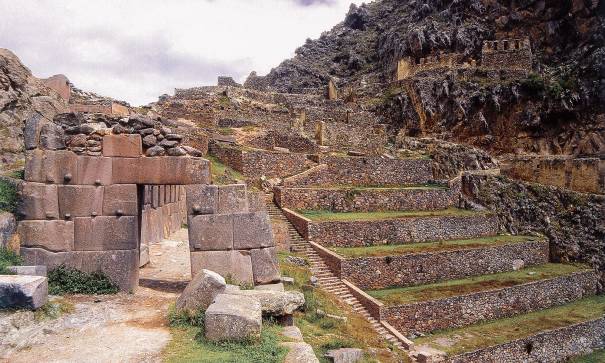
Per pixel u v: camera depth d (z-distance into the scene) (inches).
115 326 400.8
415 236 1310.3
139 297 483.8
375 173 1628.9
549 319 1150.3
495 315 1119.6
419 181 1738.4
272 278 513.3
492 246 1325.0
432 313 1000.9
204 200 510.3
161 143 514.9
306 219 1156.5
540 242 1505.9
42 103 770.2
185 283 585.9
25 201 490.6
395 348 796.6
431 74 2422.5
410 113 2378.2
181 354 344.5
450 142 2122.3
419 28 2812.5
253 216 518.6
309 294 780.0
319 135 1861.5
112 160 506.0
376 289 1066.7
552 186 1796.3
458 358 876.0
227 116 1879.9
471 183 1707.7
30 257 483.5
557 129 2235.5
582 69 2250.2
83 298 467.5
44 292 409.4
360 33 4050.2
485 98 2246.6
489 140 2235.5
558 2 2568.9
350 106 2477.9
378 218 1277.1
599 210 1626.5
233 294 415.2
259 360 337.7
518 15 2672.2
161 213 920.3
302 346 367.6
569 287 1337.4
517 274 1321.4
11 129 668.7
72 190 497.4
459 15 2866.6
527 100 2255.2
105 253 497.7
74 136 504.1
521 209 1654.8
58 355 342.3
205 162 514.9
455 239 1416.1
